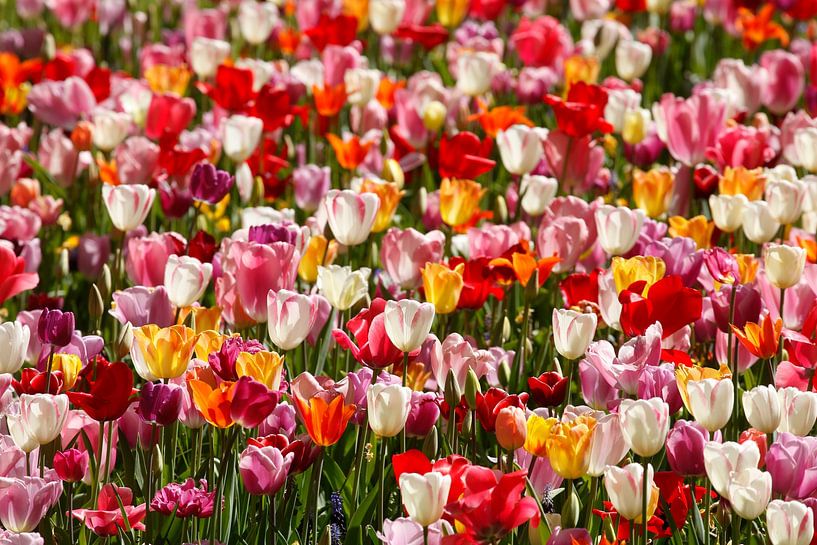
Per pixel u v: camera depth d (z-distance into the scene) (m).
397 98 8.48
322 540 3.92
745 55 12.59
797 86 9.23
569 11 14.58
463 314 6.11
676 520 4.14
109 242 6.75
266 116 7.95
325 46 9.96
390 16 10.27
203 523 4.29
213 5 14.12
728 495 3.78
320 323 5.37
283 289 5.08
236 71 8.14
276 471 3.97
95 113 8.19
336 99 8.38
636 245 6.07
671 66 11.98
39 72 9.63
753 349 4.62
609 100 8.36
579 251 5.98
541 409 4.46
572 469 3.86
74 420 4.52
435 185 8.59
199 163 6.70
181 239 5.84
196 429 4.57
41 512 3.88
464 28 11.51
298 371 5.48
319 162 8.80
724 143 7.31
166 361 4.16
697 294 4.62
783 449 3.88
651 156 8.55
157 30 13.02
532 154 7.12
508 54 12.05
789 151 7.95
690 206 7.49
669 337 5.23
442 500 3.44
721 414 3.96
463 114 8.76
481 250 6.07
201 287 5.02
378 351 4.44
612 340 5.95
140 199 5.94
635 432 3.77
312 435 4.01
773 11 12.30
